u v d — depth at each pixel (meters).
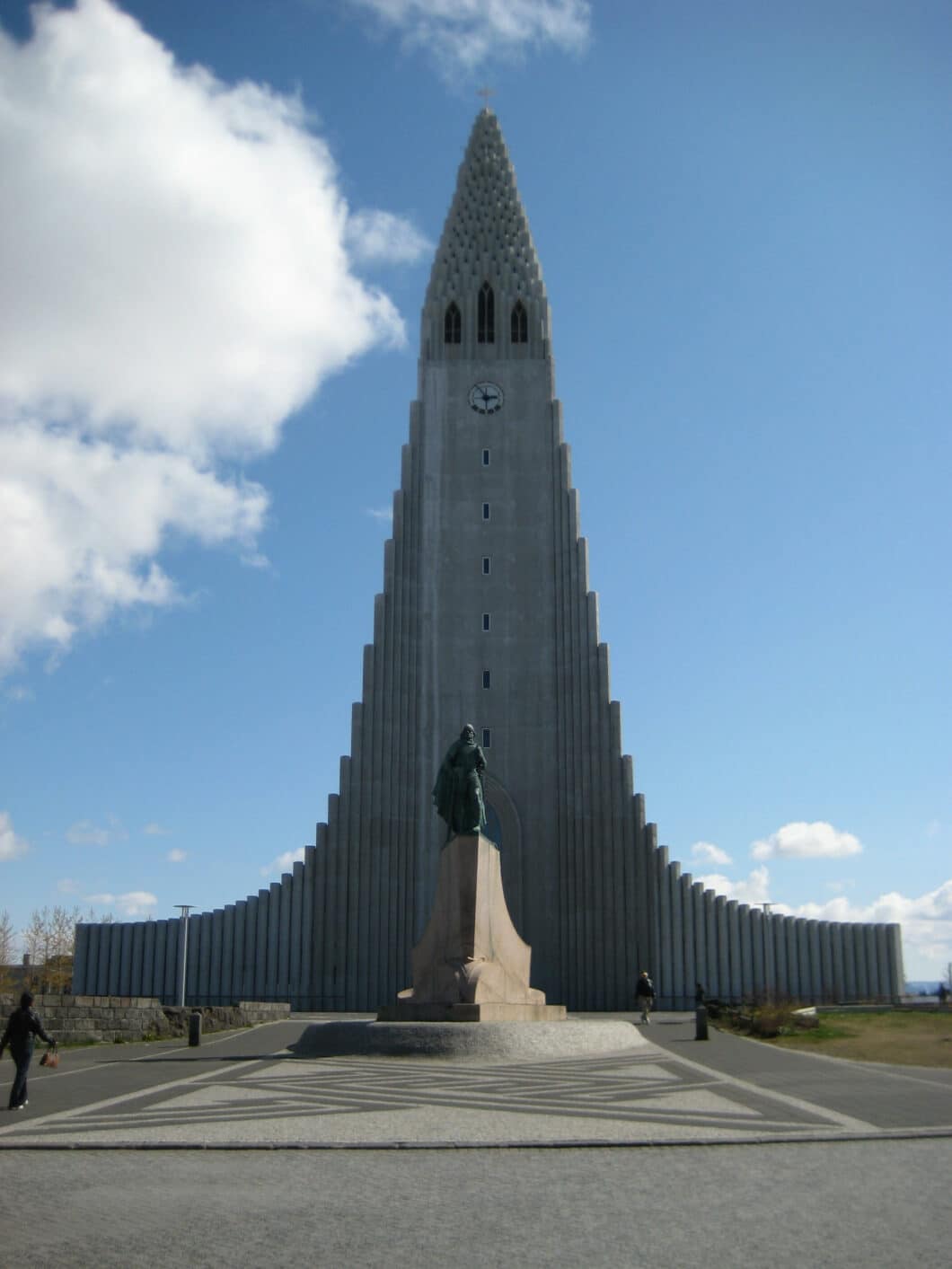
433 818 71.50
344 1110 18.30
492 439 77.75
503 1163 13.98
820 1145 15.03
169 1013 36.91
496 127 86.94
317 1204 11.91
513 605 74.88
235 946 69.62
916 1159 14.07
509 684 73.56
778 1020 37.28
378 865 69.94
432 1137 15.60
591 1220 11.26
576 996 68.62
